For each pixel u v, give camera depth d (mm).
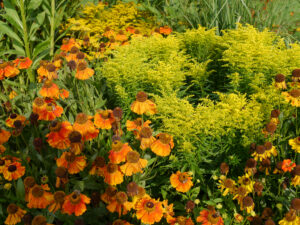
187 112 2666
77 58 3281
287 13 6039
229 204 2268
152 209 1974
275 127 2514
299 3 6266
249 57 3232
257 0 5797
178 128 2617
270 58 3268
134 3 5645
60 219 2014
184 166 2588
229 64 3648
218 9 5250
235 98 2809
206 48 4070
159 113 2957
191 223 2076
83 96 3133
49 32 4762
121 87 3146
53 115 2453
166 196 2607
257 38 3699
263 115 2824
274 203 2393
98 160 2146
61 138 2166
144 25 5141
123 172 2010
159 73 3193
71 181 2109
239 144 2707
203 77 3459
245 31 3805
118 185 2309
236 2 5367
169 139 2129
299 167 2129
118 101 3354
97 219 2137
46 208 2053
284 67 3363
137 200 2076
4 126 2830
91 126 2246
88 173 2277
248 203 2057
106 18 5055
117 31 4777
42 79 3398
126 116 3180
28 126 2787
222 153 2746
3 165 2129
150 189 2629
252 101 2895
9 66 2969
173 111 2730
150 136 2209
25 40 4176
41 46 4156
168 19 5695
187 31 4199
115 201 2039
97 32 4773
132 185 1995
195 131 2621
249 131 2639
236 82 3244
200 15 5598
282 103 2865
